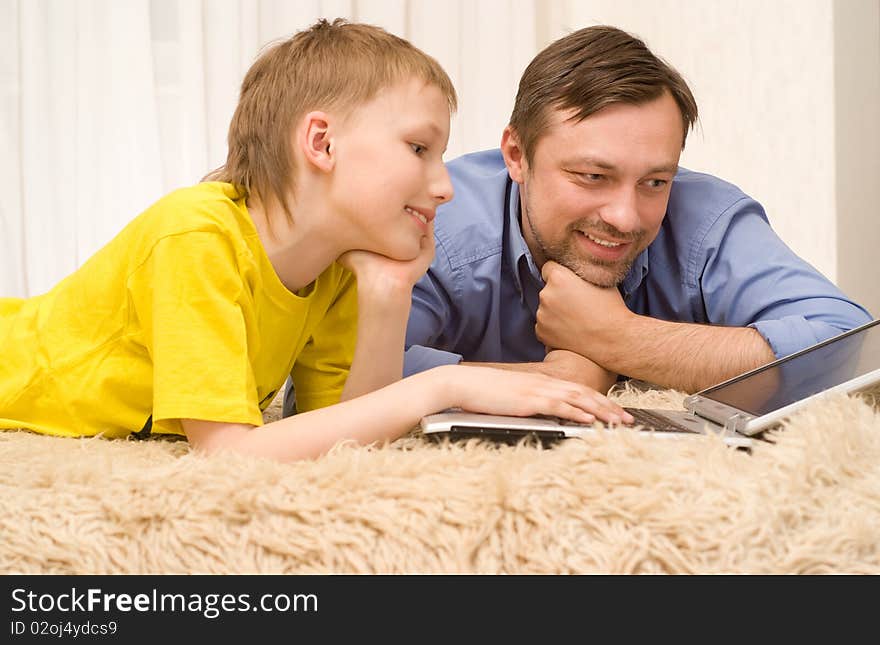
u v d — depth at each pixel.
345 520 0.61
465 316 1.31
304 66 0.91
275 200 0.91
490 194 1.32
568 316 1.18
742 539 0.58
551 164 1.16
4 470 0.69
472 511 0.60
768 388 0.87
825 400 0.74
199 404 0.80
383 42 0.93
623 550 0.58
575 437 0.74
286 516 0.61
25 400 0.94
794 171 2.23
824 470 0.63
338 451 0.70
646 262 1.30
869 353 0.81
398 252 0.92
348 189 0.89
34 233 2.38
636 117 1.11
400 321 0.94
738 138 2.35
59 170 2.39
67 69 2.38
